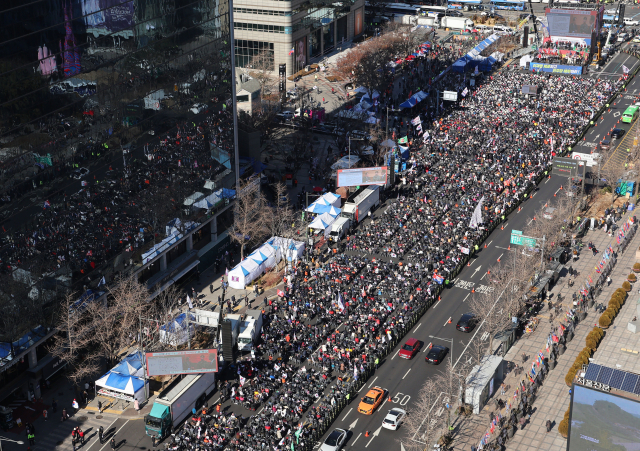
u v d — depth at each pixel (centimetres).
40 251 10762
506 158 18775
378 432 10331
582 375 9019
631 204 16788
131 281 12338
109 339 11819
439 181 17862
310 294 13300
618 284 13925
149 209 12988
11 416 10519
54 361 11281
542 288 13425
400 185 17812
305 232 15725
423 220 15938
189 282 14188
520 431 10294
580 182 17850
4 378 10656
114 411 10862
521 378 11394
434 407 10675
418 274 13912
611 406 8688
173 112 13325
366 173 16362
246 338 11856
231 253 15188
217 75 14512
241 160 17412
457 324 12619
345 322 12581
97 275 11944
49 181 10781
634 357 11750
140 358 11188
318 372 11412
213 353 10619
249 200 15212
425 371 11619
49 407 10912
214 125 14625
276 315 12838
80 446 10150
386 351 12006
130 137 12319
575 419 8950
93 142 11538
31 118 10338
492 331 11569
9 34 9806
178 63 13262
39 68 10356
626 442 8712
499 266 14512
